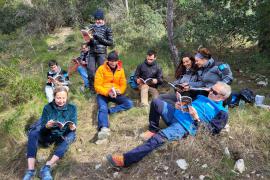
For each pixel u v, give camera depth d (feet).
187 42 15.19
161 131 8.20
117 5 19.74
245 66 13.42
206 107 8.23
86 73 12.40
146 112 10.23
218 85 8.17
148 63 11.09
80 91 11.94
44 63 15.07
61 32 20.18
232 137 8.61
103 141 9.16
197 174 7.71
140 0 19.58
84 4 21.29
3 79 12.05
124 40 16.40
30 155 8.27
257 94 11.09
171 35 13.12
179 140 8.32
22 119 10.39
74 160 8.61
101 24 11.73
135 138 9.12
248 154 8.19
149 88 11.10
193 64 10.01
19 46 17.80
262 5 13.16
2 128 10.14
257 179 7.61
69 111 8.69
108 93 10.27
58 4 21.25
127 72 13.52
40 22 20.34
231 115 9.49
